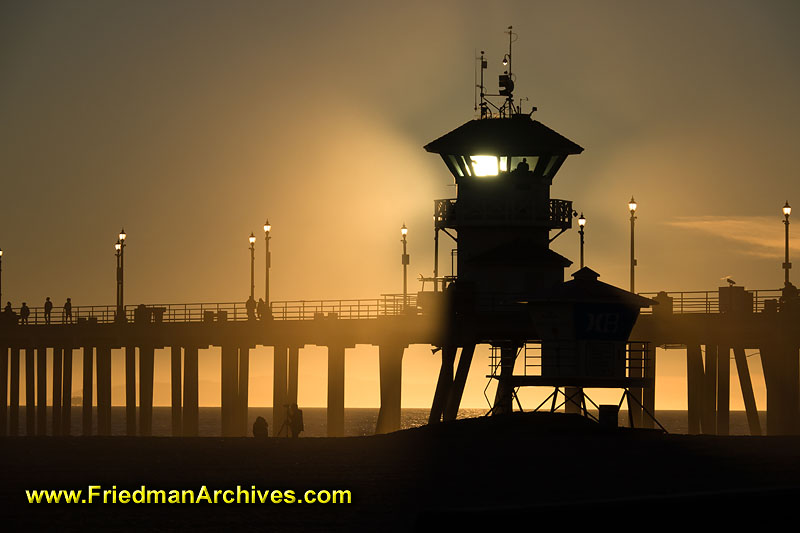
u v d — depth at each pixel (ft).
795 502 255.91
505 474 470.80
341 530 386.93
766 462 490.90
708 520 251.60
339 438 623.36
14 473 491.31
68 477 480.64
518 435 569.64
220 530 389.39
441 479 463.42
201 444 593.42
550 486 445.37
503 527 243.19
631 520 248.11
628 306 630.33
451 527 242.99
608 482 450.71
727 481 449.48
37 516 410.11
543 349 630.74
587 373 623.36
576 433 572.92
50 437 642.22
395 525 391.86
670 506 251.80
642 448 529.86
